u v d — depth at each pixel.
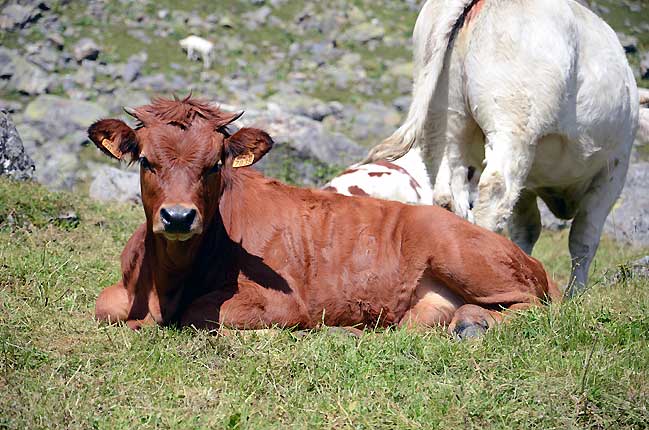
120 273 11.49
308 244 9.70
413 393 7.67
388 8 38.25
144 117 8.85
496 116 11.34
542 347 8.58
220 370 8.12
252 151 9.13
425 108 11.60
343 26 36.69
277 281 9.43
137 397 7.53
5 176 15.77
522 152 11.40
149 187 8.74
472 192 13.38
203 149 8.69
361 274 9.71
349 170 16.94
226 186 9.55
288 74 33.41
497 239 9.80
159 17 35.28
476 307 9.46
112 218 14.80
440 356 8.41
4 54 30.95
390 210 10.06
